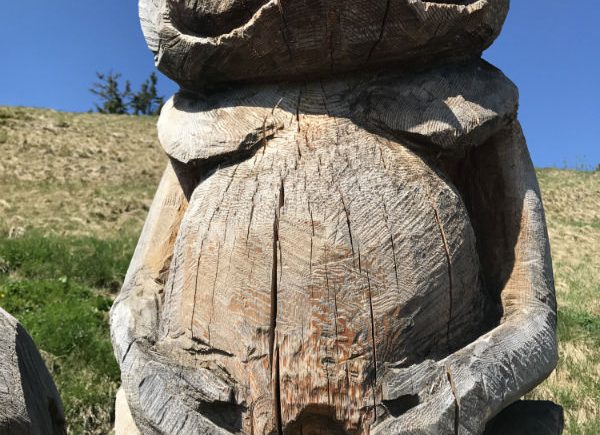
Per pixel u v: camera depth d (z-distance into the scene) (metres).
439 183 2.04
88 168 15.48
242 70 2.12
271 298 1.91
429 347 1.95
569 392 5.36
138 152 17.92
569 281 9.06
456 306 2.01
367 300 1.88
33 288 6.96
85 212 11.59
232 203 2.01
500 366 1.91
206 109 2.19
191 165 2.16
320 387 1.87
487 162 2.23
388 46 2.02
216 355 1.97
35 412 1.92
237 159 2.08
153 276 2.27
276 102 2.11
